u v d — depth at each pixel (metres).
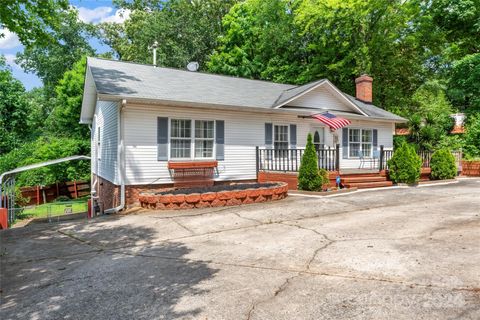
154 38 28.36
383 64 22.02
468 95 23.81
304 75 23.67
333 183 12.06
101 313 3.46
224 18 28.86
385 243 5.34
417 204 8.83
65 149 22.12
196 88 13.00
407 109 22.27
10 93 27.03
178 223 7.74
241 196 9.77
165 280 4.32
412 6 20.86
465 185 12.98
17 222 13.73
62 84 27.47
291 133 14.13
